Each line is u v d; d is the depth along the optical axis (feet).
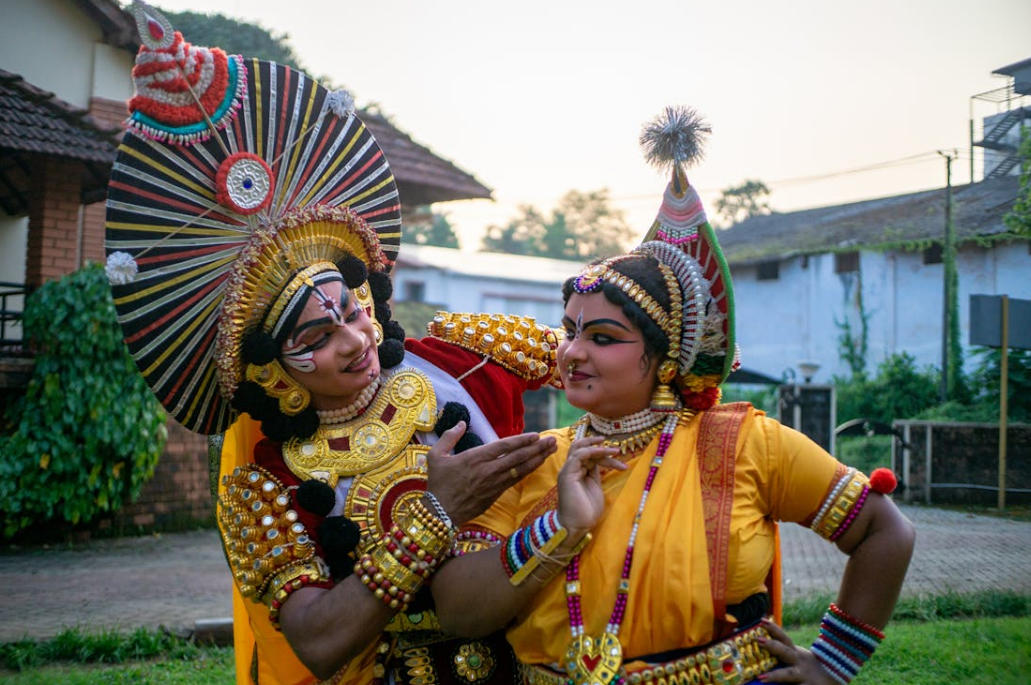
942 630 12.75
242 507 8.57
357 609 7.71
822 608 16.25
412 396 9.34
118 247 8.52
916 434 17.65
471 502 7.79
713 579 7.05
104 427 27.68
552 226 143.13
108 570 23.40
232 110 8.89
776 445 7.49
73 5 30.66
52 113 28.04
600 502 7.30
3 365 27.32
